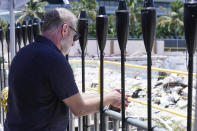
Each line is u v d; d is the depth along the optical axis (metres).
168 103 9.66
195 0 1.27
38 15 43.62
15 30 3.31
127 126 1.83
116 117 1.89
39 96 1.69
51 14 1.84
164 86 11.89
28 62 1.71
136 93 11.02
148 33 1.50
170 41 48.06
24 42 2.93
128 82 12.77
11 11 3.43
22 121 1.77
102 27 1.77
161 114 8.45
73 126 2.69
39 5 44.12
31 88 1.69
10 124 1.87
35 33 2.63
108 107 2.17
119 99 1.95
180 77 11.88
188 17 1.29
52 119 1.77
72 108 1.74
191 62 1.36
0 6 3.38
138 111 8.37
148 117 1.64
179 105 9.42
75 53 14.48
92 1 42.59
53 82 1.67
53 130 1.79
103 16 1.76
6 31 3.46
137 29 52.94
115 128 1.99
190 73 1.37
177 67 32.47
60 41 1.85
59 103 1.79
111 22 41.50
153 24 1.49
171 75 12.43
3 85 3.73
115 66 21.12
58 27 1.82
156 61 33.41
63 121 1.87
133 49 39.38
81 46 2.08
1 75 3.71
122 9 1.64
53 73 1.66
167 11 57.97
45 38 1.80
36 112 1.72
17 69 1.75
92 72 15.77
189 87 1.39
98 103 1.88
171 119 7.95
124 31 1.65
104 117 1.95
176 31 54.97
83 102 1.78
